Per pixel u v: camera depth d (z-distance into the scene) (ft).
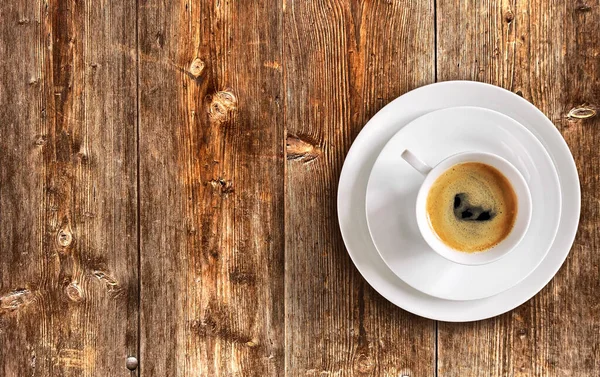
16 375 3.02
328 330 2.93
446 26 2.90
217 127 2.96
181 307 2.97
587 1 2.87
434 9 2.90
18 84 3.02
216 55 2.95
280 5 2.93
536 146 2.78
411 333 2.91
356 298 2.92
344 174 2.85
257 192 2.94
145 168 2.98
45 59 3.01
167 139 2.97
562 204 2.81
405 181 2.81
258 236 2.94
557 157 2.81
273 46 2.94
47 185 3.01
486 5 2.89
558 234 2.81
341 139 2.92
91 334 3.00
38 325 3.02
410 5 2.91
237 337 2.95
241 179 2.95
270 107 2.94
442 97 2.83
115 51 2.98
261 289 2.94
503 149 2.79
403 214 2.81
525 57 2.88
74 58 3.00
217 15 2.95
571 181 2.80
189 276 2.96
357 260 2.85
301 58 2.93
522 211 2.72
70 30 3.00
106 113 2.99
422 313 2.84
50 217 3.01
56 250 3.01
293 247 2.93
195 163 2.96
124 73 2.98
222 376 2.96
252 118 2.95
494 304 2.83
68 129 3.01
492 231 2.76
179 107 2.96
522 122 2.81
